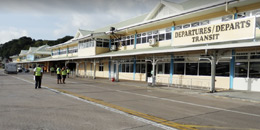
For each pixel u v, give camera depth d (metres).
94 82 20.66
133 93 12.48
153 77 16.72
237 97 10.84
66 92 11.84
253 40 11.78
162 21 18.89
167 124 5.68
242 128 5.50
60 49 44.78
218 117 6.70
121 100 9.61
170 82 18.56
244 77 13.62
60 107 7.51
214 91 12.90
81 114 6.53
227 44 11.81
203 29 13.70
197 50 14.45
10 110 6.83
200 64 16.22
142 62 21.84
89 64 32.72
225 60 14.67
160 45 20.06
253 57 13.18
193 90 14.05
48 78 24.69
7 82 17.94
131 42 24.39
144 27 21.72
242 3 13.39
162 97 11.09
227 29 12.36
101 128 5.11
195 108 8.19
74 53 36.62
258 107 8.74
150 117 6.42
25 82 18.08
